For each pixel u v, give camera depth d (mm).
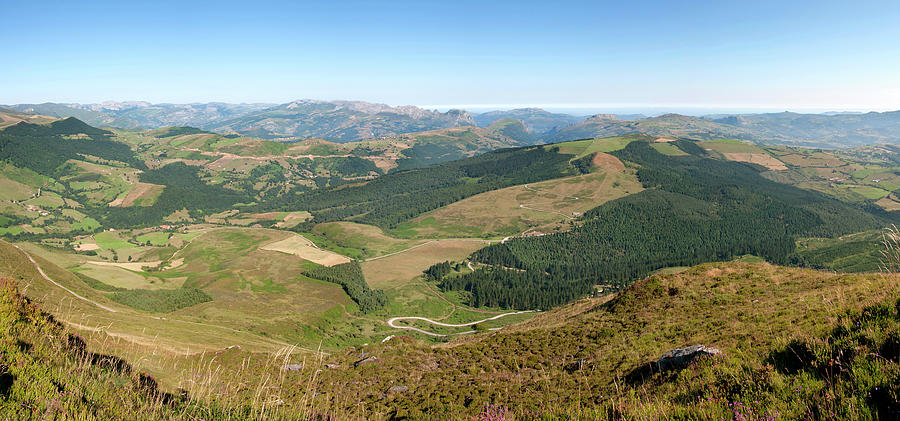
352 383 26312
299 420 11273
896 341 8570
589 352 26594
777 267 35281
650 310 32875
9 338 9367
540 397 18516
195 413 9539
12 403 7266
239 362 28984
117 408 8492
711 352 14016
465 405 20062
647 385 13727
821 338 10555
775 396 8492
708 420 8375
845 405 7348
